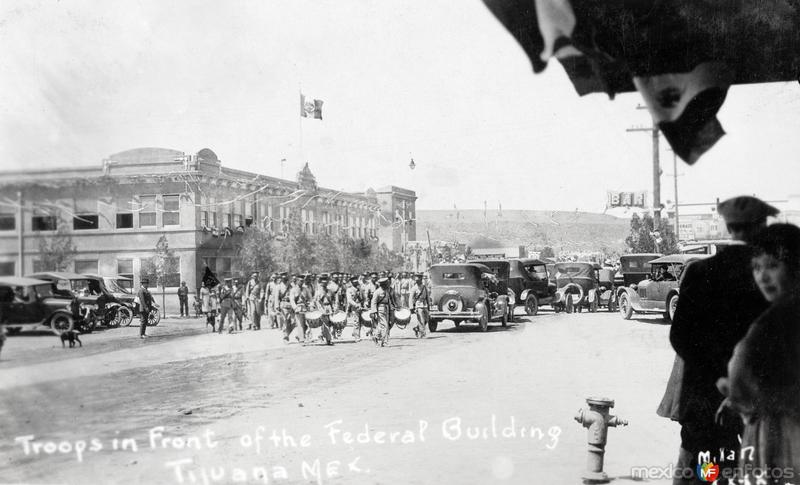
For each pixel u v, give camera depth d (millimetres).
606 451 6113
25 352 5992
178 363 11422
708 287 4621
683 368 4754
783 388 4383
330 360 12914
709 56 4586
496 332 19562
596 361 12250
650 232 20391
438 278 19922
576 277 27516
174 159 20734
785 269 4461
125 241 17047
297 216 32531
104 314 17359
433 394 9078
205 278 21562
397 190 44969
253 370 11078
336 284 21125
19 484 4910
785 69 4828
